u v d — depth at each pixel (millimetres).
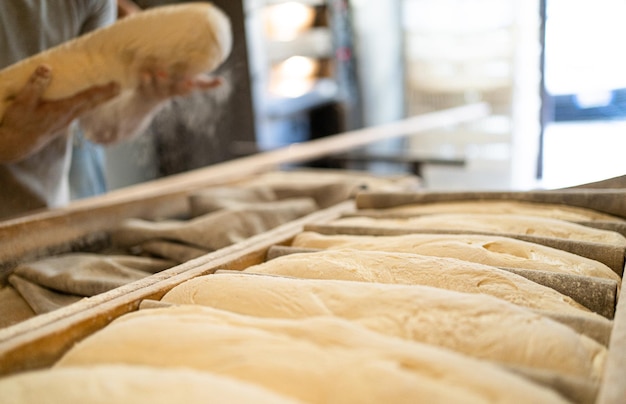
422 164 2707
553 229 966
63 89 1242
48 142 1482
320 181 1812
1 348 615
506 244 878
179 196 1641
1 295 1053
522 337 564
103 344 594
